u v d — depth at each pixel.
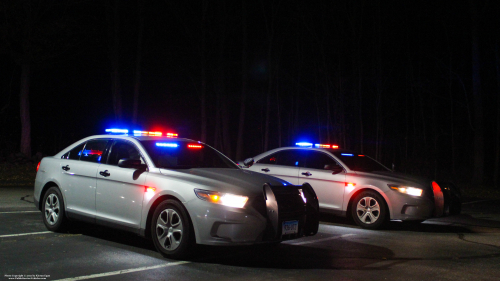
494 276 5.82
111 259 6.14
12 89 31.02
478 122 22.86
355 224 9.74
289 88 34.31
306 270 5.90
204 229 5.85
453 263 6.45
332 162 9.84
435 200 8.97
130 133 7.95
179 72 33.72
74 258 6.15
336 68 28.14
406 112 31.16
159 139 7.36
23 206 10.66
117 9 25.95
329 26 26.98
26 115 23.94
